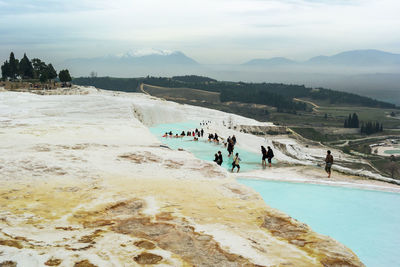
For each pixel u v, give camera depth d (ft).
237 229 28.22
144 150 66.85
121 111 155.33
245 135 164.55
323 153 547.08
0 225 25.31
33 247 21.07
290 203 53.11
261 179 68.39
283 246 25.12
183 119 236.43
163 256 21.21
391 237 39.91
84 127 103.35
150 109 200.95
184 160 60.18
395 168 613.52
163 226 27.48
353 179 68.64
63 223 27.25
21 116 127.95
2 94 181.68
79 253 20.67
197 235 25.66
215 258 21.50
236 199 39.50
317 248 25.00
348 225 43.83
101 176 44.96
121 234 25.12
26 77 479.82
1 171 42.16
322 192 59.47
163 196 38.04
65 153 56.59
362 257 34.55
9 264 18.13
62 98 186.60
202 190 42.60
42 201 33.27
